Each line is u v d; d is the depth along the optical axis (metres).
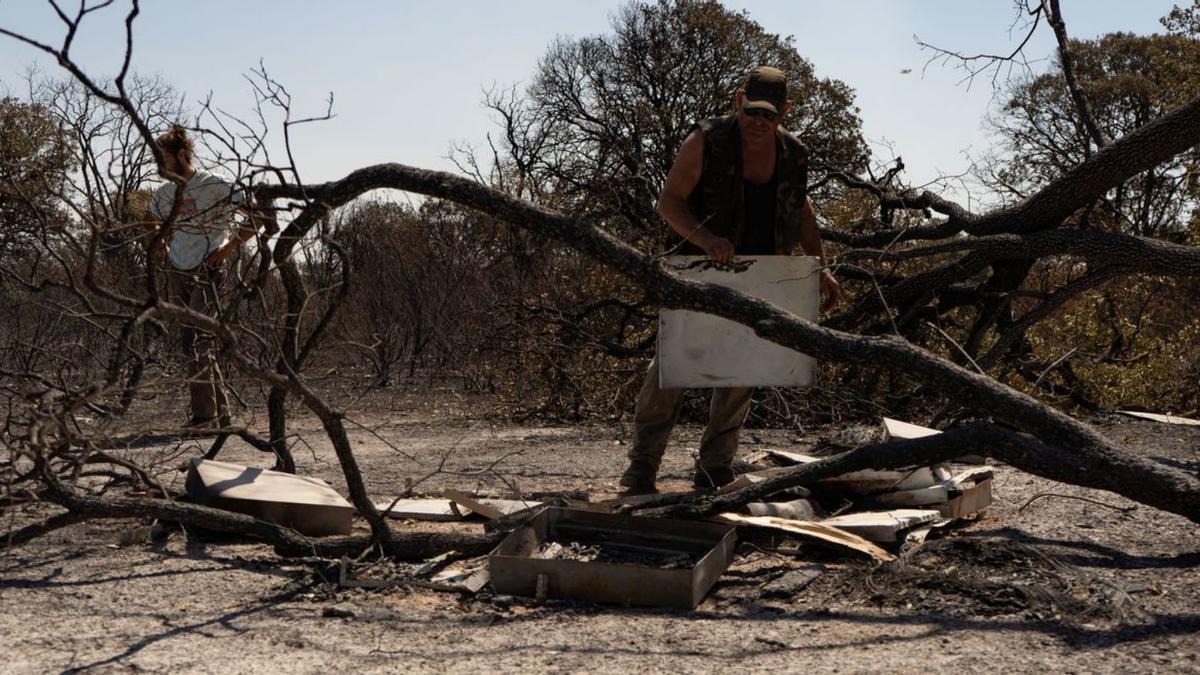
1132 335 9.74
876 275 7.57
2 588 3.39
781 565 3.69
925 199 7.73
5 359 6.33
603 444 7.40
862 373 8.31
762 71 4.43
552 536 3.92
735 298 3.99
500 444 7.44
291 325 4.63
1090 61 28.09
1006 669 2.66
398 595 3.38
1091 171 6.19
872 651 2.82
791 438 7.37
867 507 4.39
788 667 2.70
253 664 2.73
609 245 4.04
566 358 9.20
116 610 3.19
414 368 13.55
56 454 3.76
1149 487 3.45
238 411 8.21
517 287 10.77
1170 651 2.77
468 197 4.09
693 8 22.59
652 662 2.75
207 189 6.14
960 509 4.36
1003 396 3.66
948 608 3.20
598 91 21.80
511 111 14.65
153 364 5.34
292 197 4.42
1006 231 6.61
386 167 4.18
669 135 20.70
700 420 8.44
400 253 14.02
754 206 4.49
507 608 3.25
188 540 4.03
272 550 3.92
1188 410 9.22
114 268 5.57
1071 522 4.29
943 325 8.41
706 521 3.99
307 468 6.09
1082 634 2.94
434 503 4.73
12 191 4.20
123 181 5.46
